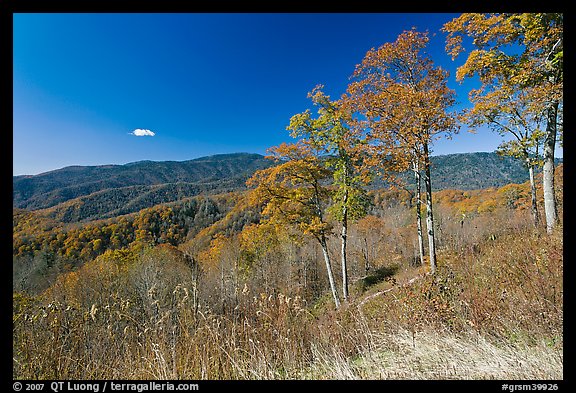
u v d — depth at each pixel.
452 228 19.02
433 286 6.14
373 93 11.60
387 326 5.84
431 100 10.55
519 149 12.78
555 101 9.74
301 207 16.83
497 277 6.34
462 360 3.89
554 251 6.04
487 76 11.50
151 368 4.19
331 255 35.06
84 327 4.72
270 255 30.64
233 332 4.82
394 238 35.56
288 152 15.77
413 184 14.50
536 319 4.42
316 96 15.19
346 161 15.54
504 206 29.41
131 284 25.53
